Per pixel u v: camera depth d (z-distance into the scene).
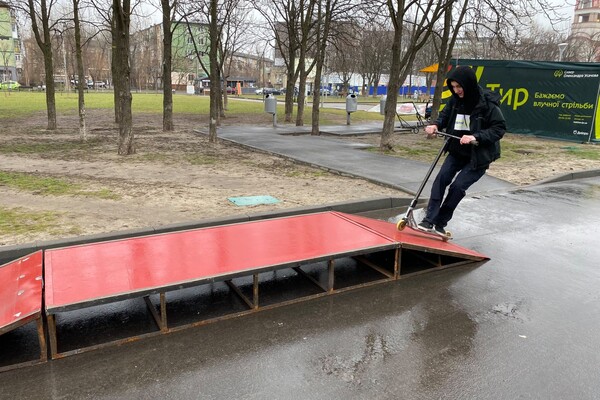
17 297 3.40
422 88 78.81
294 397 2.85
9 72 84.81
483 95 4.99
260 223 5.32
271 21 26.80
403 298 4.32
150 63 77.75
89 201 7.17
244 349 3.41
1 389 2.93
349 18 19.95
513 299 4.29
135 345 3.47
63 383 2.99
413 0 12.67
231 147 14.32
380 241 4.70
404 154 12.91
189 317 3.93
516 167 11.52
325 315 3.98
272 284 4.67
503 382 3.01
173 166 10.61
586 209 7.64
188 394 2.87
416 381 3.02
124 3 11.34
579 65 16.86
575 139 17.30
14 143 14.22
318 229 5.11
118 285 3.55
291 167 10.77
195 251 4.34
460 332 3.67
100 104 36.19
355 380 3.03
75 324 3.80
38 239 5.35
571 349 3.41
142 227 5.81
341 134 18.02
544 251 5.60
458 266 5.13
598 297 4.33
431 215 5.47
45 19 17.03
